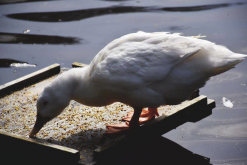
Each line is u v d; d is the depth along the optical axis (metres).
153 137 4.66
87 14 9.09
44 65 7.05
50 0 10.06
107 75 4.25
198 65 4.26
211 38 7.52
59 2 9.94
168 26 8.20
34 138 4.35
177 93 4.32
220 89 5.97
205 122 5.12
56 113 4.52
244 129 4.89
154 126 4.62
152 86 4.27
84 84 4.51
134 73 4.21
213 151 4.45
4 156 4.41
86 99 4.54
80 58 7.21
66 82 4.53
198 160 4.27
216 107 5.47
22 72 6.86
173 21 8.48
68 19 8.84
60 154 4.01
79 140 4.41
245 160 4.25
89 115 5.00
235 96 5.73
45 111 4.43
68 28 8.39
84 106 5.24
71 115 4.99
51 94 4.43
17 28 8.46
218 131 4.88
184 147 4.54
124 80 4.20
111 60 4.30
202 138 4.73
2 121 4.84
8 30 8.38
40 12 9.27
